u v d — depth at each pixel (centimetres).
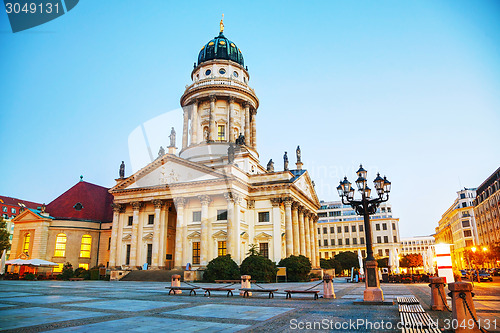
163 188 5500
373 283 2005
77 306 1914
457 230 13562
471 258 8850
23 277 5672
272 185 5722
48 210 7006
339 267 8594
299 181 6500
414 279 4478
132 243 5756
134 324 1356
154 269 5450
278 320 1448
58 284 4238
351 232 12912
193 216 5522
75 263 6625
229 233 5050
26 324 1327
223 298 2422
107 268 5884
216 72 7506
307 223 6869
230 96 7138
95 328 1267
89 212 7156
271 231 5603
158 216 5616
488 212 10900
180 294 2725
